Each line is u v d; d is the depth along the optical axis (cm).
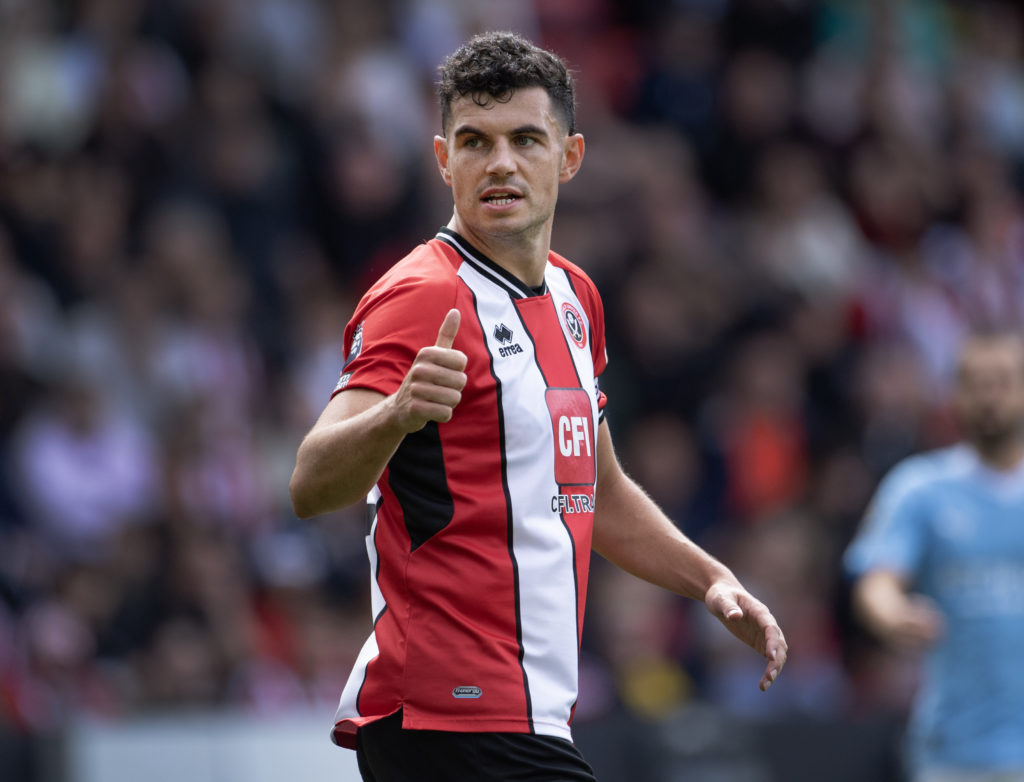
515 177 1140
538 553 1130
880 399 3734
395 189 3653
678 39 4356
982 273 4444
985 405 2197
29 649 2492
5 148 3275
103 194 3250
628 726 2620
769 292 3912
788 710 2944
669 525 1280
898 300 4103
